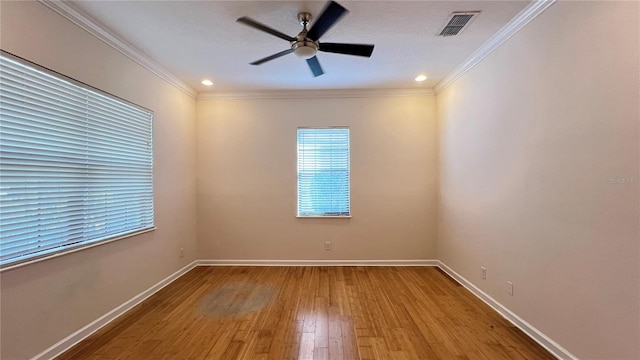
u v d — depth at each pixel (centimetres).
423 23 238
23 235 185
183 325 248
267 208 430
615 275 159
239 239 431
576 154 182
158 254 332
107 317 251
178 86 376
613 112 158
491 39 265
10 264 175
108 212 255
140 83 300
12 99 179
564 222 192
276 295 314
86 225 232
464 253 338
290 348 213
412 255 425
